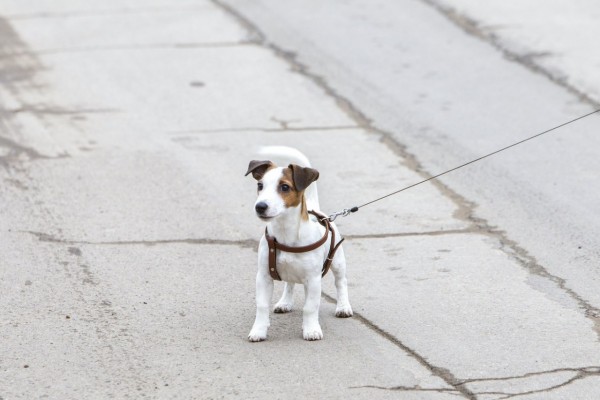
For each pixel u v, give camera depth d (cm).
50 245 1263
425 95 1822
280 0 2367
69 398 902
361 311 1086
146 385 924
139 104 1789
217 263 1216
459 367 957
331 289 1145
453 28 2152
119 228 1317
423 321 1059
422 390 912
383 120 1722
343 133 1672
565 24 2134
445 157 1570
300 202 963
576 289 1138
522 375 940
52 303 1103
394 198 1426
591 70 1889
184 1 2366
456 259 1227
